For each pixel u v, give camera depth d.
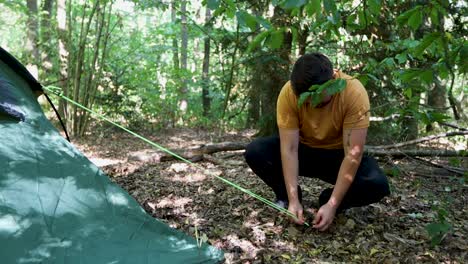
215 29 7.25
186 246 2.17
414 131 6.63
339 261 2.36
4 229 1.82
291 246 2.53
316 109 2.62
